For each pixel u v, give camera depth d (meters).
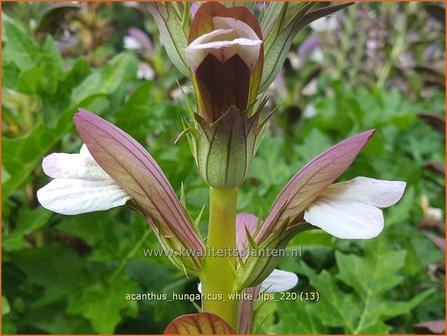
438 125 0.26
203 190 0.20
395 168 0.26
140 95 0.20
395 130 0.30
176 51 0.10
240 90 0.09
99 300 0.18
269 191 0.21
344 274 0.18
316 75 0.32
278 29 0.10
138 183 0.10
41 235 0.20
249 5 0.11
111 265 0.20
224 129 0.10
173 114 0.26
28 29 0.23
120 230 0.19
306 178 0.10
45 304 0.19
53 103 0.20
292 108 0.31
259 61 0.10
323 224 0.10
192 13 0.10
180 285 0.20
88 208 0.10
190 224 0.10
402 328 0.19
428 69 0.28
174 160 0.20
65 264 0.19
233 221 0.10
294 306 0.17
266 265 0.10
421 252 0.22
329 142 0.26
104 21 0.34
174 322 0.10
